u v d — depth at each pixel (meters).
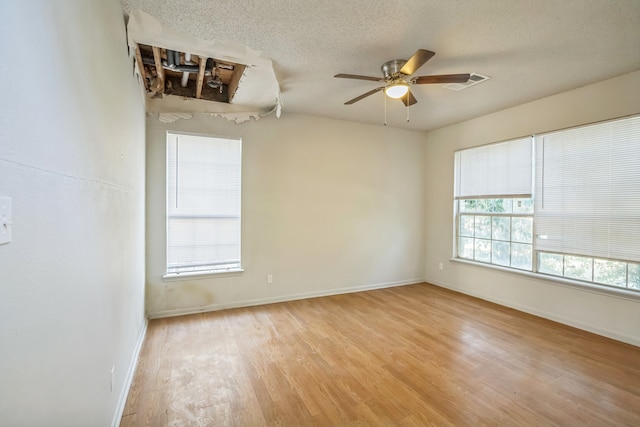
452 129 4.78
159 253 3.49
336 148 4.49
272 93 3.41
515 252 3.94
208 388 2.15
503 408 1.96
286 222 4.16
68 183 1.06
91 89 1.32
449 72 2.89
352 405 1.99
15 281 0.74
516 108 3.86
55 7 0.96
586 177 3.20
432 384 2.22
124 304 2.02
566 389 2.16
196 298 3.66
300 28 2.22
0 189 0.67
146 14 2.05
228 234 3.84
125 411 1.90
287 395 2.08
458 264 4.68
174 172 3.57
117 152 1.82
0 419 0.67
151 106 3.45
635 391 2.13
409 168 5.11
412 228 5.16
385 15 2.06
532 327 3.26
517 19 2.09
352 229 4.64
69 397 1.07
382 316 3.59
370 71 2.91
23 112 0.77
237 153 3.88
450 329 3.21
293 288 4.23
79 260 1.16
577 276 3.31
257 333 3.08
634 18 2.06
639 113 2.82
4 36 0.68
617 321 2.94
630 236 2.89
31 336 0.81
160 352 2.66
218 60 2.95
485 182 4.28
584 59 2.64
